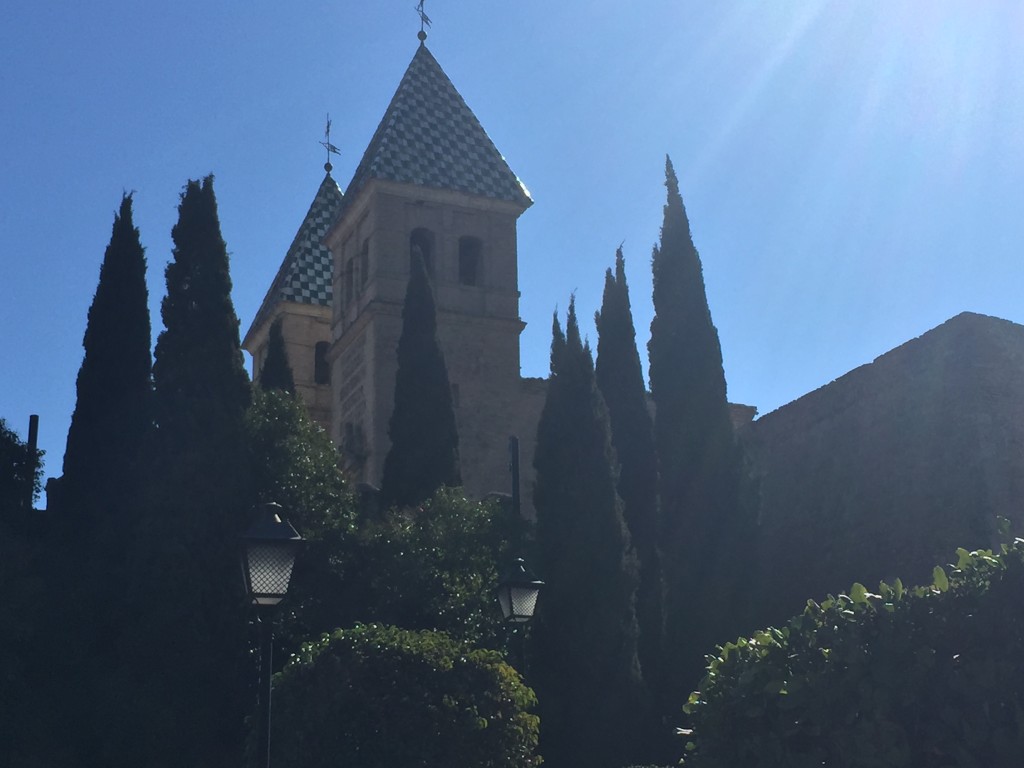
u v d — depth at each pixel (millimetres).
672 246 27703
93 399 25266
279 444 23969
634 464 27344
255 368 50094
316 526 23344
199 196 25844
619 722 21516
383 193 41594
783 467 29109
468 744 16250
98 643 22344
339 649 16578
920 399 25312
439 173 42438
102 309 25969
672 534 25531
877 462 26250
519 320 42031
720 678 10555
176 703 21391
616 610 22328
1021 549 9648
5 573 21234
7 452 26344
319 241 50188
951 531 23797
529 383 41750
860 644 9641
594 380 24266
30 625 21031
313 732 15938
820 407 28344
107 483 24562
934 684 9328
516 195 43312
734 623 24422
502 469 40406
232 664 21938
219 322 24844
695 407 26234
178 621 21719
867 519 26141
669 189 28438
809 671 9750
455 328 41219
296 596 22594
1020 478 23531
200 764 21359
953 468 24047
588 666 21859
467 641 20391
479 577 22594
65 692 21625
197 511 22531
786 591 27969
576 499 23172
